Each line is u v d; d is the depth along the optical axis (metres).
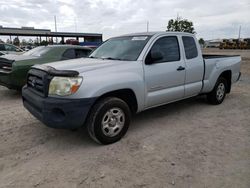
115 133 3.91
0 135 4.24
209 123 4.88
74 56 7.96
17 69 6.57
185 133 4.35
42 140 4.05
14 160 3.40
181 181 2.90
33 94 3.91
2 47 14.71
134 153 3.58
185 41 5.18
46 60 7.23
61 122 3.46
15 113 5.47
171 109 5.82
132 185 2.83
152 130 4.48
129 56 4.42
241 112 5.63
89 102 3.50
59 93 3.46
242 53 34.03
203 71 5.51
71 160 3.39
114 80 3.77
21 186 2.82
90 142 3.96
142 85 4.19
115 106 3.82
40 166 3.24
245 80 10.52
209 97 6.16
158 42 4.61
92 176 3.01
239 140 4.04
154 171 3.11
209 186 2.80
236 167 3.20
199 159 3.40
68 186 2.82
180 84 4.99
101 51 5.09
